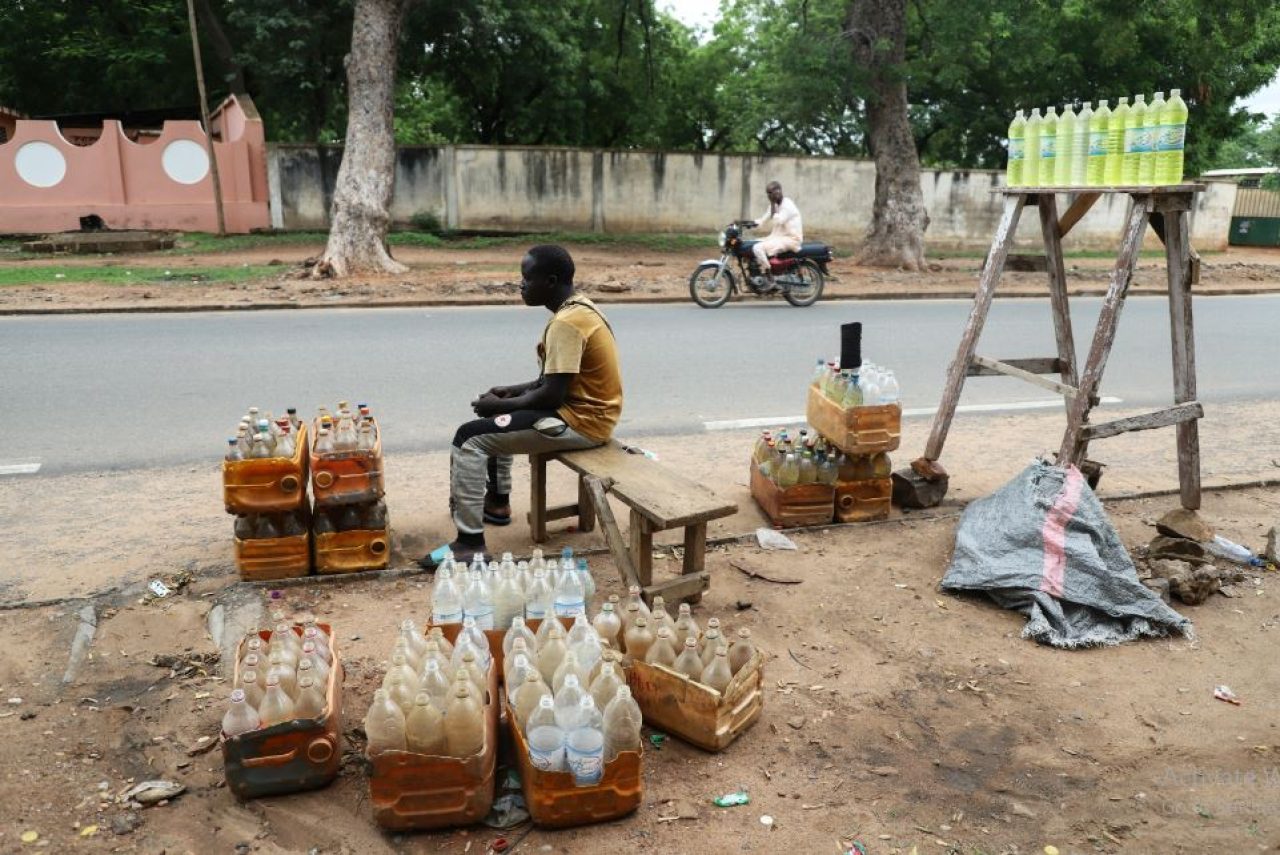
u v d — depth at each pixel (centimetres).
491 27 2358
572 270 482
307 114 2692
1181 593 463
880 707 375
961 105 2925
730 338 1148
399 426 750
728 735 344
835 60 1830
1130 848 299
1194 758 345
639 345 1093
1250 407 881
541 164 2406
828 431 552
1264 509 593
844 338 538
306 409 792
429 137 3600
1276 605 464
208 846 294
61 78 2798
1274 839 303
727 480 630
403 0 1595
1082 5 2389
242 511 446
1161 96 468
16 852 288
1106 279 1873
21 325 1159
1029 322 1345
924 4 2148
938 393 907
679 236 2495
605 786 302
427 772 296
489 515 545
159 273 1606
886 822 309
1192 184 456
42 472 629
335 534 466
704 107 3247
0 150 2139
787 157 2517
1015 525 470
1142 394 922
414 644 342
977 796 323
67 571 472
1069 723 366
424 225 2384
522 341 1103
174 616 430
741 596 466
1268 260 2617
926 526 557
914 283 1734
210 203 2270
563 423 475
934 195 2577
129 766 331
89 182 2202
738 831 304
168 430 727
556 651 339
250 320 1227
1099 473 599
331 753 318
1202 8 1772
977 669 404
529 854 293
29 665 389
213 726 353
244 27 2427
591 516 538
